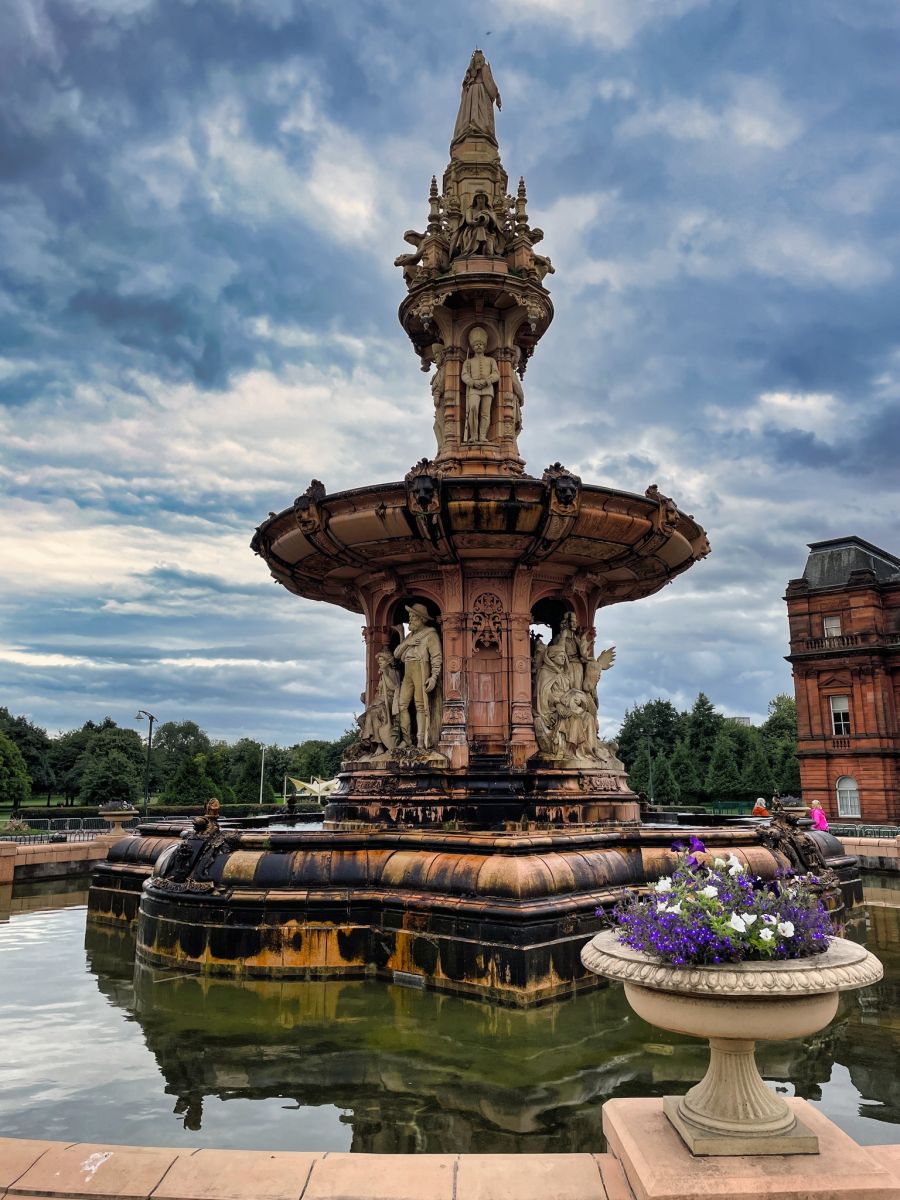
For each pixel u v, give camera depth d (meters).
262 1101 6.00
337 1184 4.27
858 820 55.62
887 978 9.53
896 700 55.56
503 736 13.05
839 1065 6.68
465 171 16.05
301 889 10.11
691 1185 3.89
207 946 10.00
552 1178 4.32
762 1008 4.24
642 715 81.50
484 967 8.67
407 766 12.80
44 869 20.83
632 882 10.25
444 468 14.55
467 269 14.89
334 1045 7.25
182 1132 5.47
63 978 9.88
